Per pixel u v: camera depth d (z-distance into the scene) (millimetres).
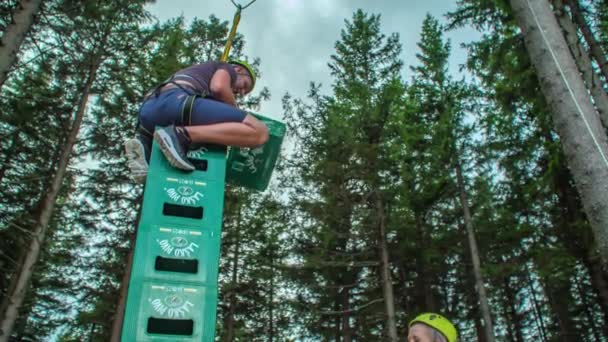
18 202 13734
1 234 12133
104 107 14633
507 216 18781
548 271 13773
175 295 2482
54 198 12336
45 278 16516
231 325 20656
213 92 3445
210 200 2863
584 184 3646
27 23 7777
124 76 14000
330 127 16953
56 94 13586
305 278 20156
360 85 19203
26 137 14344
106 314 15539
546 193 14609
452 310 23078
